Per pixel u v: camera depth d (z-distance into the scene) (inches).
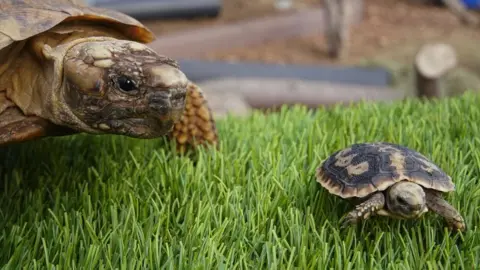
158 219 11.9
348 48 54.8
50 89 11.7
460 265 10.9
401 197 11.2
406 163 11.6
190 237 11.4
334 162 12.2
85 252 11.4
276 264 10.9
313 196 12.5
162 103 11.3
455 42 55.7
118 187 13.2
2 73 12.0
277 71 43.4
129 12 54.0
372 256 10.9
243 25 55.7
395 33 59.0
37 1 12.4
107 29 13.0
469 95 17.2
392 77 44.6
